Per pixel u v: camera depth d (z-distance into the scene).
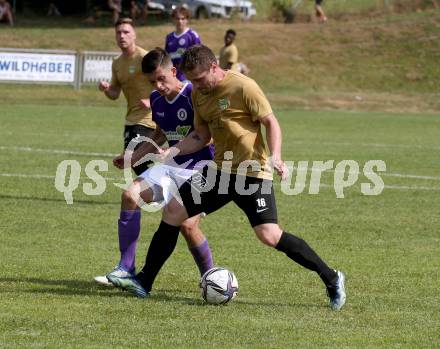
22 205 30.36
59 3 115.00
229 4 112.62
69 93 78.75
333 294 17.88
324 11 113.12
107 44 97.12
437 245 25.80
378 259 23.59
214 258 23.06
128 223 19.12
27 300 17.98
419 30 104.19
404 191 36.38
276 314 17.38
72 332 15.66
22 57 77.25
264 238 17.75
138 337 15.43
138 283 18.58
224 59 62.75
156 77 19.58
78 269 21.33
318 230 27.77
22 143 48.97
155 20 109.88
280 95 86.56
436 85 93.62
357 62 97.75
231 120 17.61
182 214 18.30
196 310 17.52
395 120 73.62
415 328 16.59
